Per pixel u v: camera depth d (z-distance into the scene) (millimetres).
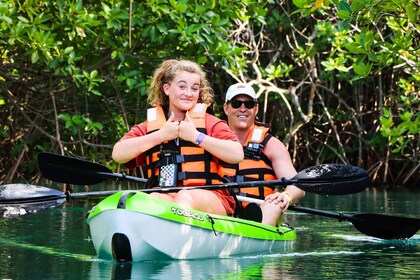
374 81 35500
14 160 29812
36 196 14852
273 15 33406
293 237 16281
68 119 24516
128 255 12734
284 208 15977
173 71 14492
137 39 25172
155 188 13781
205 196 14133
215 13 24844
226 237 13867
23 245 15094
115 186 31531
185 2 23016
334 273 12133
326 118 36188
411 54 20922
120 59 24734
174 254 13078
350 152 36656
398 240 16703
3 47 24812
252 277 11602
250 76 35594
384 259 13758
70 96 28812
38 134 29359
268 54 35906
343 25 16594
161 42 24047
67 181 15836
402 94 33125
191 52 25422
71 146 30297
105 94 28734
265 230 15039
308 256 14094
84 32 24594
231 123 17141
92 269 12141
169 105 14820
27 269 12195
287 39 32750
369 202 26234
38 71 25906
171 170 14242
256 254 14312
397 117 34344
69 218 20281
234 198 15477
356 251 14852
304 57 32031
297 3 16891
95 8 25172
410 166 35438
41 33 21938
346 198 28375
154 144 14094
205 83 14883
